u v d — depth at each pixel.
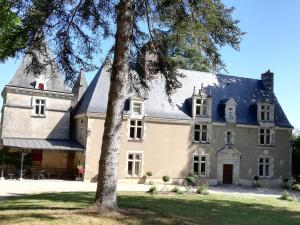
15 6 11.80
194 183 35.28
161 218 11.63
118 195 19.80
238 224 12.59
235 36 12.15
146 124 34.16
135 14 13.22
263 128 38.59
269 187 38.00
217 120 36.84
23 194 19.91
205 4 11.70
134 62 13.84
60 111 35.16
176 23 12.45
